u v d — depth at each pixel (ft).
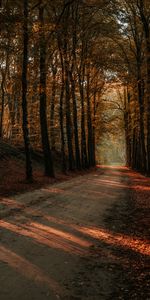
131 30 108.47
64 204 52.42
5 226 36.52
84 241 32.63
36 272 24.09
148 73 88.99
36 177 85.20
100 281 23.12
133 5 99.96
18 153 110.32
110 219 43.06
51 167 93.09
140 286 22.44
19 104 136.87
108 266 26.09
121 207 52.16
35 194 61.11
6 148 105.70
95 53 136.77
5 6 64.64
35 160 118.01
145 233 36.27
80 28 118.52
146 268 25.77
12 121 142.92
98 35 128.67
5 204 49.39
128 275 24.36
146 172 114.62
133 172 149.18
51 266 25.46
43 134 92.94
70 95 126.21
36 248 29.58
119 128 195.52
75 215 44.32
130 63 122.31
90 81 159.33
